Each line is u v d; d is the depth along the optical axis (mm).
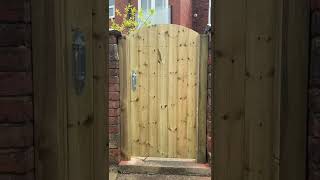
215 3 1312
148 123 3988
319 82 1150
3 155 1185
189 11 10281
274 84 1279
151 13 7391
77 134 1306
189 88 3908
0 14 1163
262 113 1302
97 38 1358
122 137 3895
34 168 1229
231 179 1329
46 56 1217
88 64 1336
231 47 1310
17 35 1171
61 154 1240
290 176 1223
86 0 1326
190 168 3703
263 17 1287
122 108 3869
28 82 1194
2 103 1177
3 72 1173
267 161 1303
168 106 3955
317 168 1158
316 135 1157
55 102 1225
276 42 1263
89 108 1348
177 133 3975
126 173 3775
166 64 3912
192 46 3855
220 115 1330
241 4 1298
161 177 3668
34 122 1222
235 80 1313
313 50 1165
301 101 1204
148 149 4023
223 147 1332
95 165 1357
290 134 1217
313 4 1160
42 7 1212
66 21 1254
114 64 3727
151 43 3900
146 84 3947
